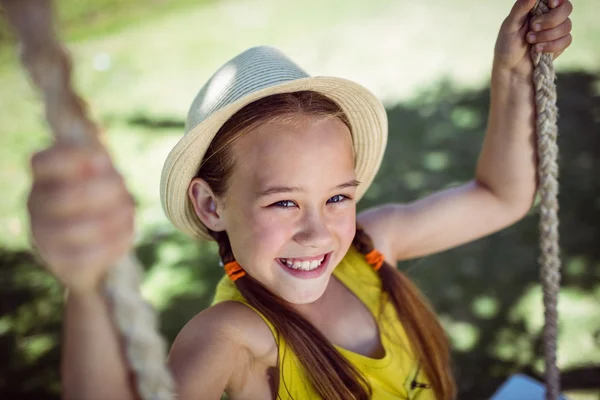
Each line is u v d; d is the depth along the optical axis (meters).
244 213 1.32
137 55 8.61
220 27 9.67
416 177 4.75
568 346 2.99
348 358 1.42
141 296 0.73
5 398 2.94
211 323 1.32
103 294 0.71
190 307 3.56
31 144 5.92
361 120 1.54
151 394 0.76
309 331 1.37
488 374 2.92
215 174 1.36
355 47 8.05
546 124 1.51
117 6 10.90
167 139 5.91
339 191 1.33
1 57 8.41
